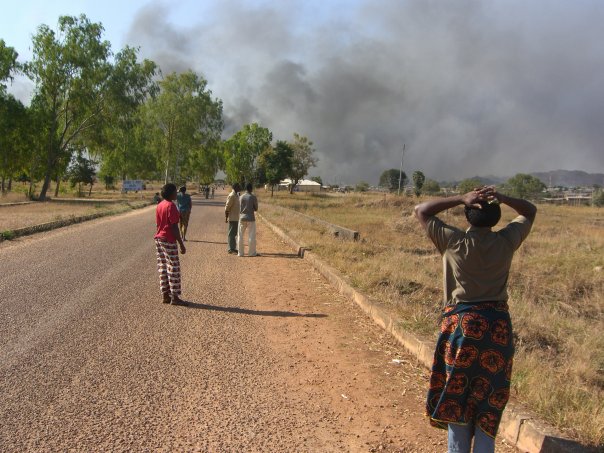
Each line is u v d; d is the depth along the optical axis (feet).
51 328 19.63
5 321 20.31
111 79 135.23
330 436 12.18
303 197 198.59
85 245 43.39
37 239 46.44
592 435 10.96
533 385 13.53
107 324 20.49
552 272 34.88
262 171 233.14
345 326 21.56
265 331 20.51
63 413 12.71
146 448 11.23
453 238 9.91
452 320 9.72
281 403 13.89
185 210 50.52
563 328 21.75
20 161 132.16
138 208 110.83
